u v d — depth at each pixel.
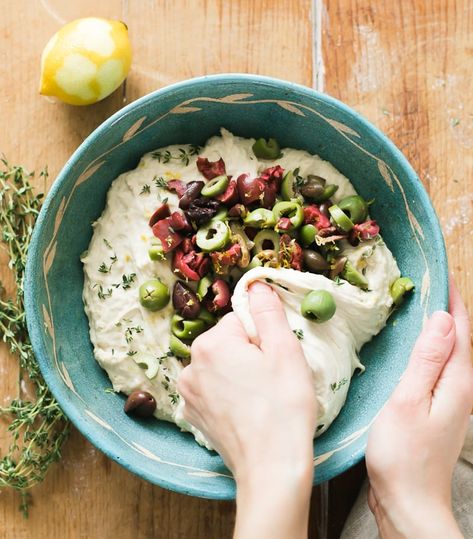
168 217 0.72
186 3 0.80
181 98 0.71
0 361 0.78
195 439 0.73
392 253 0.75
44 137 0.79
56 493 0.78
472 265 0.79
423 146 0.80
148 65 0.80
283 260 0.71
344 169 0.75
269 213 0.71
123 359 0.73
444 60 0.81
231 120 0.75
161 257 0.71
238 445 0.60
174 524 0.78
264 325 0.64
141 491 0.78
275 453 0.59
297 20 0.81
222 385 0.62
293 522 0.57
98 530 0.78
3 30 0.80
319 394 0.69
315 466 0.68
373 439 0.65
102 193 0.75
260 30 0.81
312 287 0.70
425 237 0.71
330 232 0.72
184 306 0.71
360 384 0.73
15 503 0.78
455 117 0.80
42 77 0.75
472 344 0.78
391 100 0.80
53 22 0.80
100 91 0.76
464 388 0.66
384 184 0.73
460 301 0.71
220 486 0.68
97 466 0.78
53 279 0.73
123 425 0.72
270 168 0.74
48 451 0.77
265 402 0.60
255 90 0.71
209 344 0.63
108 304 0.73
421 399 0.65
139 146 0.74
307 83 0.81
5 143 0.79
